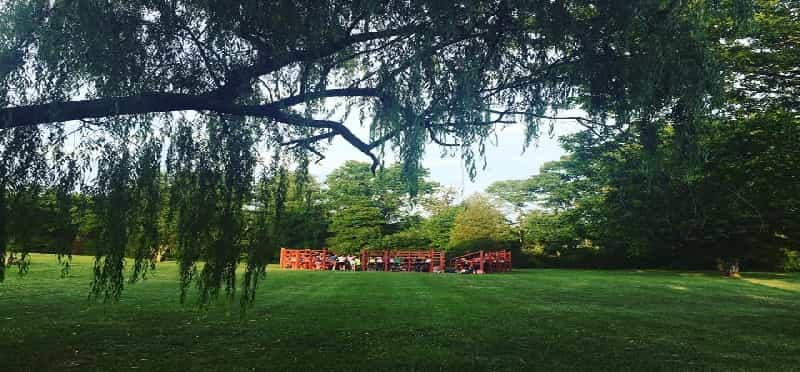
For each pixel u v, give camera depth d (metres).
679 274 29.58
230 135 6.02
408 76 5.33
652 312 11.38
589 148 10.75
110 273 5.65
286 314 9.91
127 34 5.38
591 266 37.84
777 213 18.36
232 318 9.27
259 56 5.75
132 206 5.77
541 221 40.25
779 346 7.51
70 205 5.46
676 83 5.35
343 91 5.73
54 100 5.11
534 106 5.85
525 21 5.17
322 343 7.20
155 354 6.41
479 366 6.05
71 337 7.34
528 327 8.85
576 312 11.13
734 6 5.65
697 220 13.66
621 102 5.51
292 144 6.20
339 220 37.38
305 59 5.50
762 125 14.09
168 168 5.91
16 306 10.35
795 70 13.56
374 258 30.23
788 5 13.97
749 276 28.22
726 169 13.81
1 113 4.84
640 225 18.77
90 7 5.04
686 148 5.74
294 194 6.18
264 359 6.22
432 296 13.86
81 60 5.19
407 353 6.63
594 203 31.14
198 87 5.81
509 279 22.23
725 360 6.55
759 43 13.82
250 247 5.88
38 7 5.27
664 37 5.26
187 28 5.88
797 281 23.84
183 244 5.80
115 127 5.77
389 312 10.40
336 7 5.21
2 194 5.10
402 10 5.30
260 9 5.23
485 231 35.78
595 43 5.29
